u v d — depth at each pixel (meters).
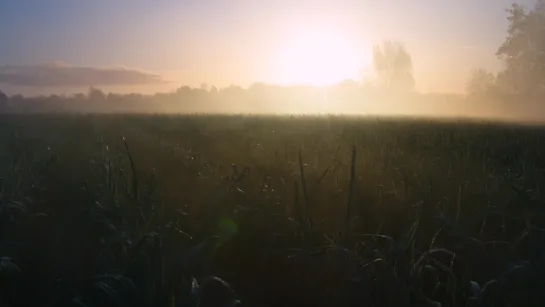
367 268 4.89
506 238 5.92
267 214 6.03
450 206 6.91
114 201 5.94
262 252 5.37
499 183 7.91
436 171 9.07
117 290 4.11
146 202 5.99
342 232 5.61
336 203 6.60
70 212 5.99
